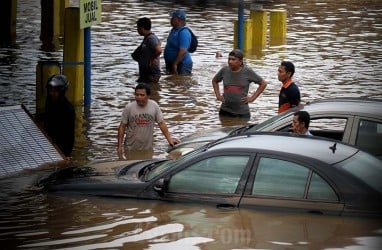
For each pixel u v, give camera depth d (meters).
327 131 24.47
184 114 36.78
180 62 46.22
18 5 72.62
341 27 64.06
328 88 42.22
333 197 19.58
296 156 20.12
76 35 38.88
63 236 19.36
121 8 71.31
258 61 50.09
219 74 36.09
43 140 28.75
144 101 29.02
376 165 20.58
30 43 54.06
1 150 27.66
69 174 23.28
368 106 24.56
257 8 55.94
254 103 39.31
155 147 30.50
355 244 18.23
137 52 43.88
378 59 50.72
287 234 18.84
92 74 45.56
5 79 43.19
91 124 34.91
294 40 58.03
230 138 21.91
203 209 20.36
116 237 19.16
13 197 22.95
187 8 72.19
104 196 21.58
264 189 20.14
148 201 21.06
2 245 18.88
